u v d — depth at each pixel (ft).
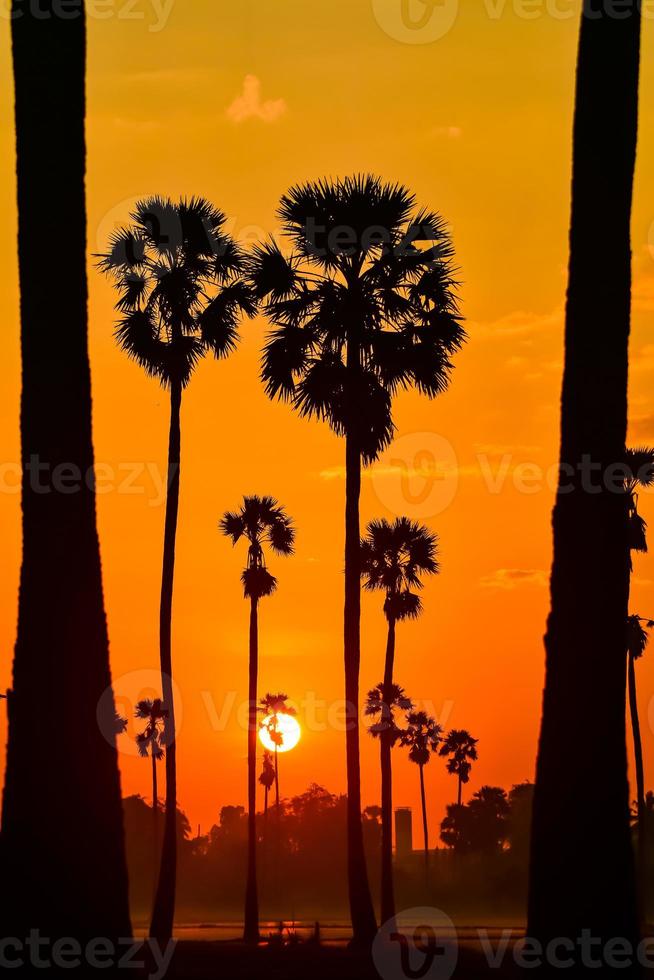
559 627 126.93
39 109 129.29
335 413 307.78
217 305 342.64
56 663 121.90
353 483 301.22
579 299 131.03
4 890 119.03
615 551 127.03
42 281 127.13
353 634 291.58
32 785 120.26
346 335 313.32
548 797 124.36
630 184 132.87
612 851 122.21
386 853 462.19
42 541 123.75
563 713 125.18
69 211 128.67
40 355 126.21
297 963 227.40
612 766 123.75
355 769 287.69
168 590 317.42
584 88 133.28
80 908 118.52
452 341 319.27
